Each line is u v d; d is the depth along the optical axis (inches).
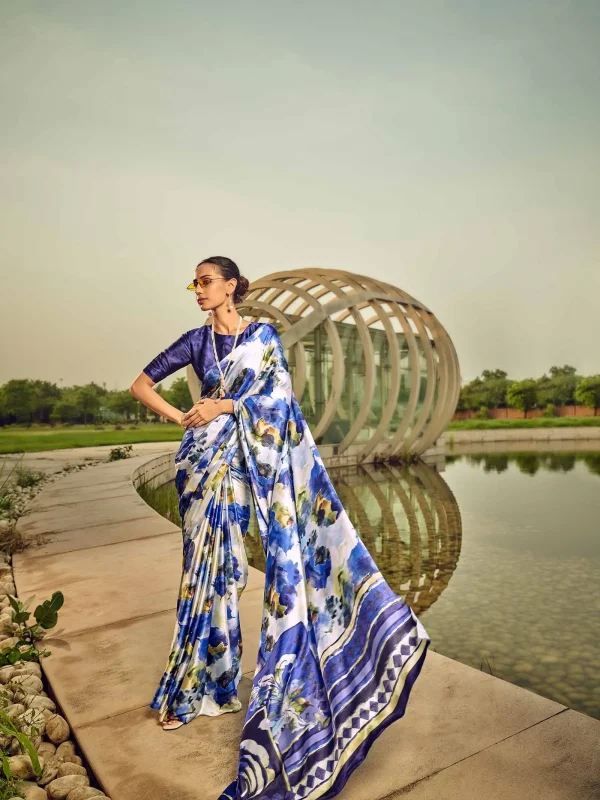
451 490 467.8
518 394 1967.3
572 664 154.0
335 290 612.4
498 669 151.7
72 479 434.9
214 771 82.4
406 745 85.5
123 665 118.8
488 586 224.4
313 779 74.2
